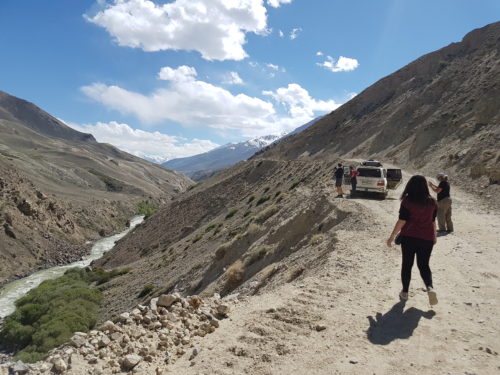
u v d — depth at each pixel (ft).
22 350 85.35
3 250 203.82
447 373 14.44
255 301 24.43
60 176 586.45
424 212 20.57
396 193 88.53
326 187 103.14
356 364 15.19
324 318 19.97
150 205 581.53
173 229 225.35
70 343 17.90
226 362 15.93
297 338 17.71
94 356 16.58
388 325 18.97
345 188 94.22
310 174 165.99
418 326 18.79
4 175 270.26
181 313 22.04
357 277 27.45
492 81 172.76
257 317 20.56
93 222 361.10
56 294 122.42
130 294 112.16
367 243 38.45
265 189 192.85
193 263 101.30
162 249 187.01
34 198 284.61
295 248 55.72
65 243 267.80
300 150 320.29
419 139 171.94
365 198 75.72
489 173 86.12
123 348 17.79
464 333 17.97
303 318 20.04
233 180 254.47
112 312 103.04
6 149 595.88
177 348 17.98
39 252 227.40
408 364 15.19
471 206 66.13
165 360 16.83
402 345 16.84
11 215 234.99
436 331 18.21
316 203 69.15
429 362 15.34
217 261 79.25
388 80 328.29
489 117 138.92
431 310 20.83
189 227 202.80
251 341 17.75
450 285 25.30
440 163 130.82
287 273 39.37
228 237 105.91
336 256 33.78
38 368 15.40
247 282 49.88
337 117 334.03
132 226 418.10
